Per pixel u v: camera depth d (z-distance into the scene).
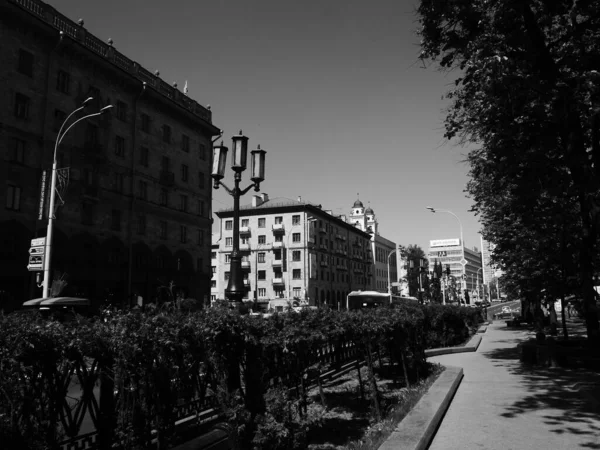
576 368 12.99
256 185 11.08
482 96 10.57
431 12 10.73
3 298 26.88
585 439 6.30
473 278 166.88
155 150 44.03
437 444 6.29
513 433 6.72
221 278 84.50
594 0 9.74
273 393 5.09
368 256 114.31
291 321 6.90
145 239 41.66
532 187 11.52
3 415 3.17
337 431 6.66
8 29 30.06
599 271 16.06
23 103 31.09
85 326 3.90
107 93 38.28
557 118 10.34
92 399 3.96
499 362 14.93
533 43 10.45
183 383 4.64
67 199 33.25
